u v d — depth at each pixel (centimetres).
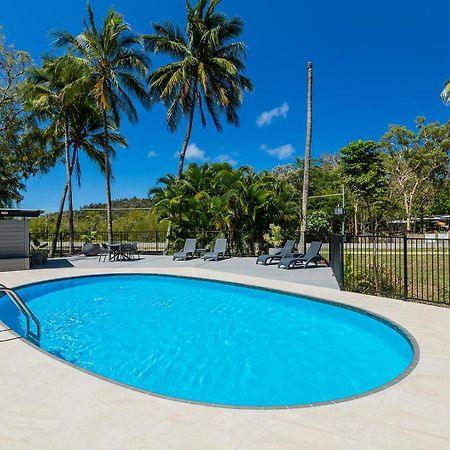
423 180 3875
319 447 243
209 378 456
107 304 885
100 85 1872
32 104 1980
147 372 481
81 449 240
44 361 417
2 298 927
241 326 685
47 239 2538
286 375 464
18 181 2370
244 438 254
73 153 2198
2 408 301
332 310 726
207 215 1922
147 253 2095
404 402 310
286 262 1284
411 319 580
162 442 249
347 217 3731
